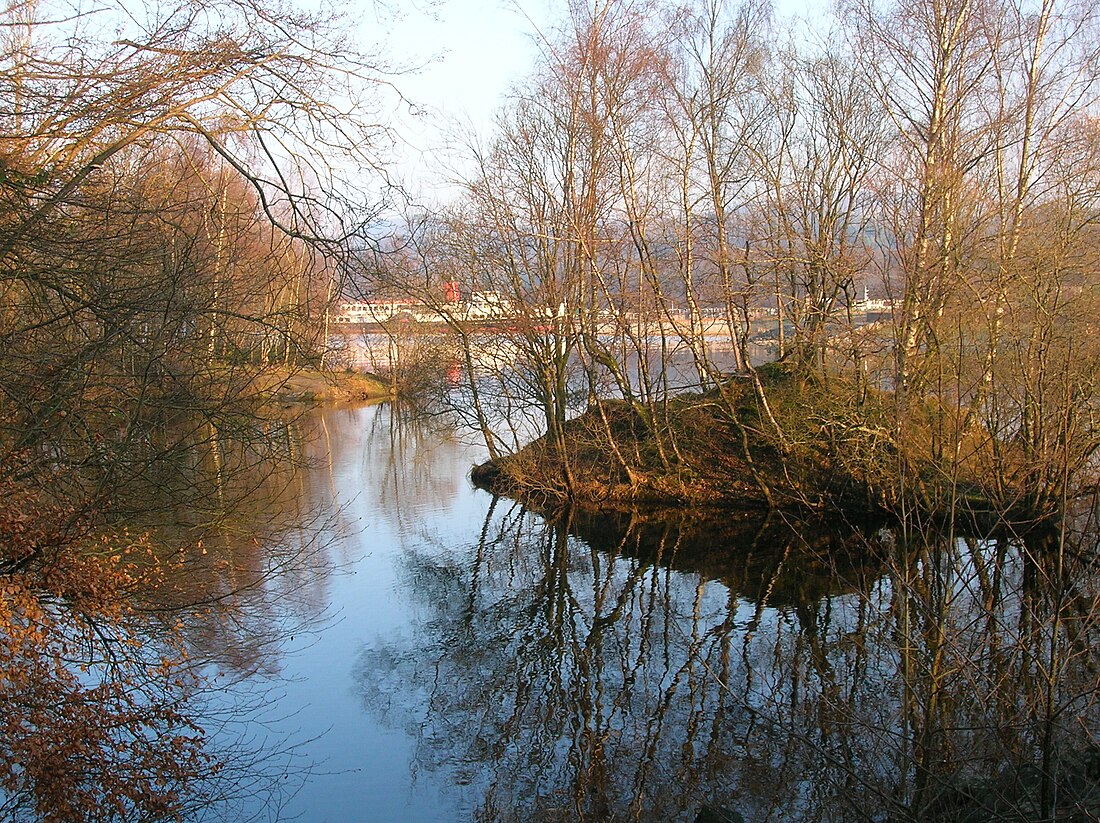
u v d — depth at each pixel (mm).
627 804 8430
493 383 23250
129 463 9500
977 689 6531
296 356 11367
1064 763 6375
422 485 24156
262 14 8352
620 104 19484
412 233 9125
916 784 6676
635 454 21266
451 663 12008
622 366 20891
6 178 7914
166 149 11148
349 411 38500
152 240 9781
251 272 11383
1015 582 9031
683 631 13156
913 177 16047
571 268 20297
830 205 19312
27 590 8305
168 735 8805
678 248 20062
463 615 14133
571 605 14656
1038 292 12539
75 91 8219
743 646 12367
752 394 20906
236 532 12477
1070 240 13719
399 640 12844
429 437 31375
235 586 12719
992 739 6613
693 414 21688
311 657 12070
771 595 14617
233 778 8727
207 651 11500
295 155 8734
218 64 8312
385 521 20156
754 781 8633
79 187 8719
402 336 25328
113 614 9109
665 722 10125
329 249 8688
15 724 7555
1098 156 17312
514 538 18766
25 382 9016
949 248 12141
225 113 8664
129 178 10875
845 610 13500
